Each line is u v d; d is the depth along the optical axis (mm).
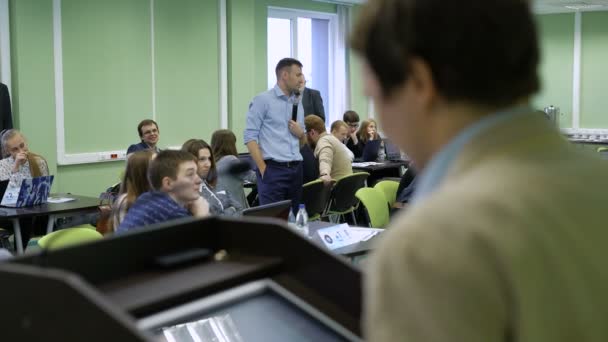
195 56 8008
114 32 7191
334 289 871
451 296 553
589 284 593
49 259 735
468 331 547
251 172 6344
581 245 598
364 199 4758
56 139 6691
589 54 11453
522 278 561
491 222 575
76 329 621
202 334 863
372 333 595
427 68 655
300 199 5293
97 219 5359
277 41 9500
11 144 5383
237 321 840
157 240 831
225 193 4016
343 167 6461
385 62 679
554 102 11766
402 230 600
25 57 6387
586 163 669
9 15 6320
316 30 10047
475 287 552
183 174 2852
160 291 758
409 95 681
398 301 575
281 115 5172
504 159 638
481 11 639
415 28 649
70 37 6781
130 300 733
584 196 623
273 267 877
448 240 569
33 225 5266
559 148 676
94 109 7047
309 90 8906
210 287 798
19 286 656
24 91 6402
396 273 581
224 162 4148
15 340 664
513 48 643
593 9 11266
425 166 709
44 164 5551
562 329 578
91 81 7000
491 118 662
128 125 7383
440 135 681
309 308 877
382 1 691
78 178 6961
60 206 4906
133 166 3064
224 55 8266
